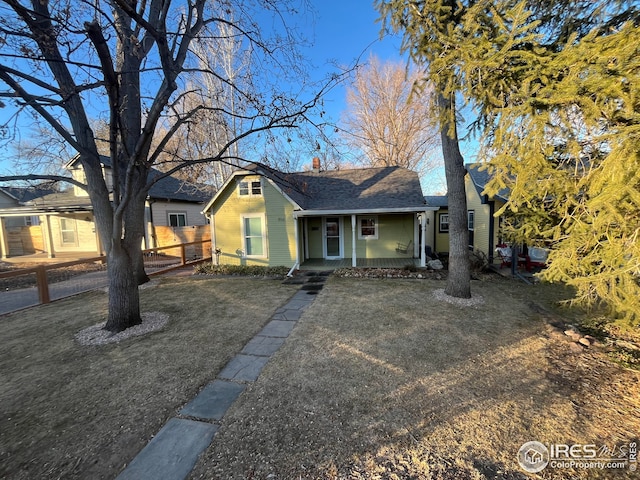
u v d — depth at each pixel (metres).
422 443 2.64
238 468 2.41
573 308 6.24
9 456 2.60
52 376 3.96
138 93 5.61
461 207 7.01
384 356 4.32
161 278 10.46
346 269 10.72
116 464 2.48
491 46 3.51
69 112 5.32
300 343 4.84
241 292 8.34
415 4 4.77
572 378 3.65
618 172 2.73
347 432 2.79
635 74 2.62
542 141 3.37
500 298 7.15
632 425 2.82
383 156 22.11
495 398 3.28
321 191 12.98
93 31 3.46
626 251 3.44
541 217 5.24
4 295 8.52
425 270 10.38
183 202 17.22
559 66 3.07
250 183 11.56
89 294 8.62
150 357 4.46
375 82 21.17
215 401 3.32
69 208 14.30
